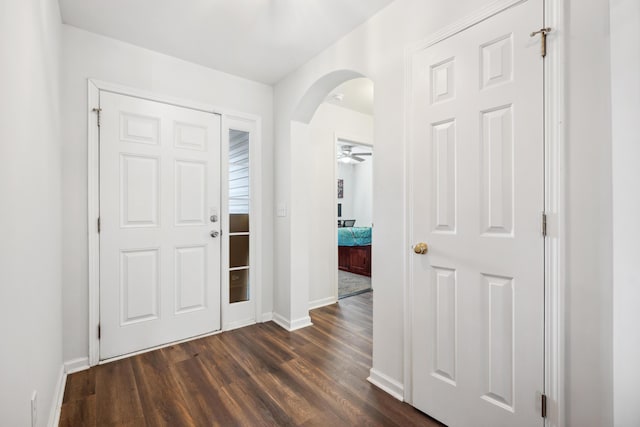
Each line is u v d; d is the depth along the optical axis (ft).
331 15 6.19
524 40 3.95
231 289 8.93
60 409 5.17
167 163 7.66
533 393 3.89
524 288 3.99
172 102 7.75
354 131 12.46
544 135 3.79
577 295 3.56
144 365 6.66
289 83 8.86
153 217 7.46
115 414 5.06
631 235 3.15
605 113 3.35
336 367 6.66
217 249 8.48
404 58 5.53
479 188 4.45
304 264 9.23
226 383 5.99
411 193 5.41
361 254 16.74
